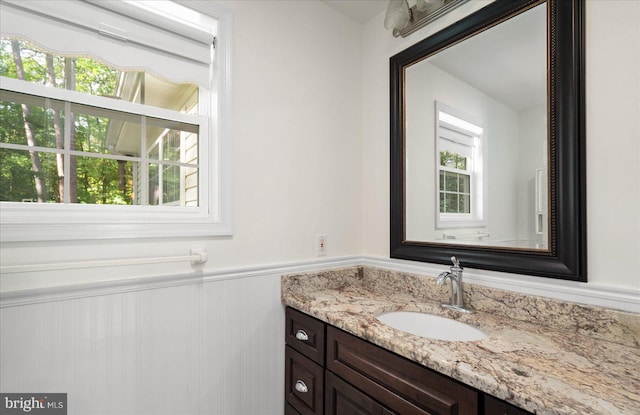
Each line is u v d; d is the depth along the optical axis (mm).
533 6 1142
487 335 1079
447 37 1418
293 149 1563
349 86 1809
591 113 1011
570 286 1052
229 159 1353
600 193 993
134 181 1240
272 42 1500
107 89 1211
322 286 1619
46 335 991
